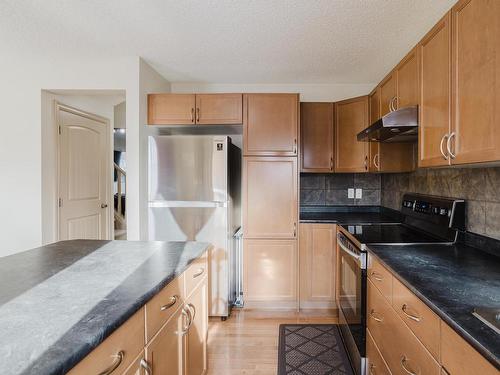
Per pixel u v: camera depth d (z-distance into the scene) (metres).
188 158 2.51
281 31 2.07
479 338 0.72
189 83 3.17
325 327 2.40
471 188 1.67
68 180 3.00
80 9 1.83
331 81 3.07
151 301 1.00
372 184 3.14
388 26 2.00
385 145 2.42
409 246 1.67
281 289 2.66
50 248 1.54
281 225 2.64
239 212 3.06
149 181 2.53
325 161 2.86
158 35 2.15
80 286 1.00
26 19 1.95
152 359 1.01
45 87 2.61
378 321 1.50
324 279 2.66
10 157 2.63
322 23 1.97
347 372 1.85
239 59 2.55
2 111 2.62
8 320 0.76
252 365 1.92
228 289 2.57
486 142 1.07
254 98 2.63
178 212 2.52
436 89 1.43
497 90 1.01
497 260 1.39
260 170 2.63
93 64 2.58
